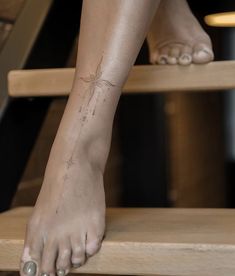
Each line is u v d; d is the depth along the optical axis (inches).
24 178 60.0
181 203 103.1
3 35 55.6
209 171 123.7
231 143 136.4
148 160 82.4
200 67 39.6
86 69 32.1
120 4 31.7
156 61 41.1
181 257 29.7
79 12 50.4
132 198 82.9
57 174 31.4
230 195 135.3
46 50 46.9
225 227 32.7
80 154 31.6
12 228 34.6
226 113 135.0
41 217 31.0
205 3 92.1
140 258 30.3
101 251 30.7
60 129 32.0
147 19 32.2
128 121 82.7
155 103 82.1
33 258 30.6
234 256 28.9
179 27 41.5
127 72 32.4
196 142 113.7
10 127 42.9
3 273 53.9
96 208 31.5
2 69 43.9
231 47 124.7
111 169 79.7
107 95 31.9
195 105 113.4
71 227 30.7
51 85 41.4
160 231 32.2
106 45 31.8
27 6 47.7
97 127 31.9
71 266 30.8
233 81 39.1
